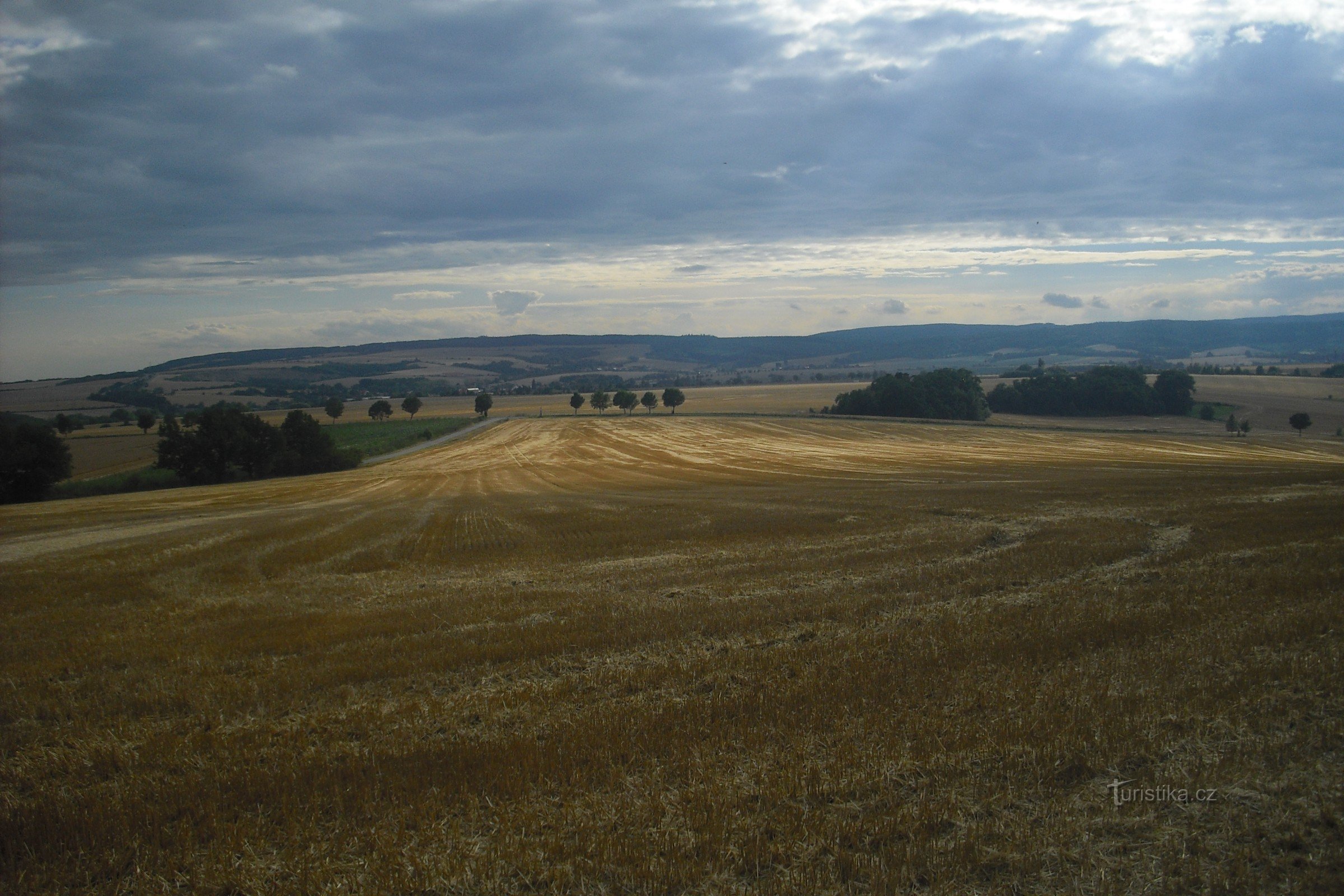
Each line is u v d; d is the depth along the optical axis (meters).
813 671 10.39
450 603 16.25
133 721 9.96
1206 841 6.10
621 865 6.12
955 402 115.44
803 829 6.45
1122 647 10.60
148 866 6.49
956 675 9.81
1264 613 11.85
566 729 8.78
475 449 90.81
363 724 9.41
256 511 39.47
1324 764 7.12
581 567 20.66
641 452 81.38
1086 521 24.16
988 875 5.86
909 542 22.08
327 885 6.06
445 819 6.92
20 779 8.35
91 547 25.58
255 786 7.66
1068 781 7.09
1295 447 74.19
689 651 11.96
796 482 49.66
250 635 13.99
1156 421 107.94
